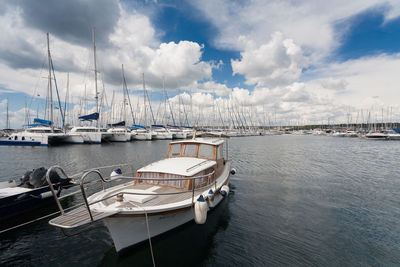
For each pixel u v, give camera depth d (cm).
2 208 814
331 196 1127
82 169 1772
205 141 1020
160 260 609
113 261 608
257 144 4781
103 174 1571
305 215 886
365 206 980
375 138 6328
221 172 1067
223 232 751
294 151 3291
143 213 563
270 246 666
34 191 907
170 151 1073
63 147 3472
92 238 727
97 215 522
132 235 600
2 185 941
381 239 698
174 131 6253
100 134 4138
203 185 817
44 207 962
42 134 3628
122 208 563
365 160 2358
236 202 1040
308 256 614
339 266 572
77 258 623
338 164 2108
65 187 1038
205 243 686
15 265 593
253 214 899
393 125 8775
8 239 716
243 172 1741
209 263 593
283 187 1298
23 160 2191
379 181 1431
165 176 765
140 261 606
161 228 646
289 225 799
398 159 2428
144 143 4475
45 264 598
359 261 591
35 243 696
